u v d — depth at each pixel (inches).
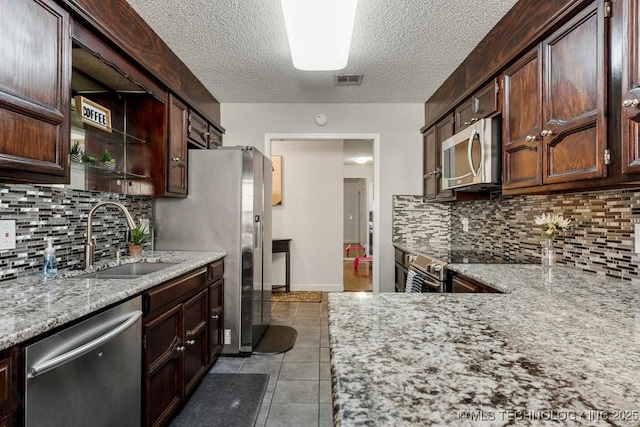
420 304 45.4
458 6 78.9
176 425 72.2
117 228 95.0
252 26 87.5
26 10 47.6
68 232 76.5
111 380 50.3
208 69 112.5
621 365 27.0
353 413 20.5
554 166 60.7
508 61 75.4
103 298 49.0
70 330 43.1
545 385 23.8
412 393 22.8
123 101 93.3
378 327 36.1
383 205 146.9
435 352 29.5
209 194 106.1
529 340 32.5
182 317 75.5
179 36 91.9
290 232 196.2
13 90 45.5
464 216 133.3
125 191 93.4
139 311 58.1
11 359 36.1
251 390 86.2
